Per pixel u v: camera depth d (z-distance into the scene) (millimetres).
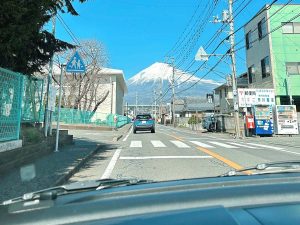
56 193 2229
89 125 31641
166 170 8781
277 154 12367
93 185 2826
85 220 1667
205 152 12836
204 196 1917
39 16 7668
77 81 37875
